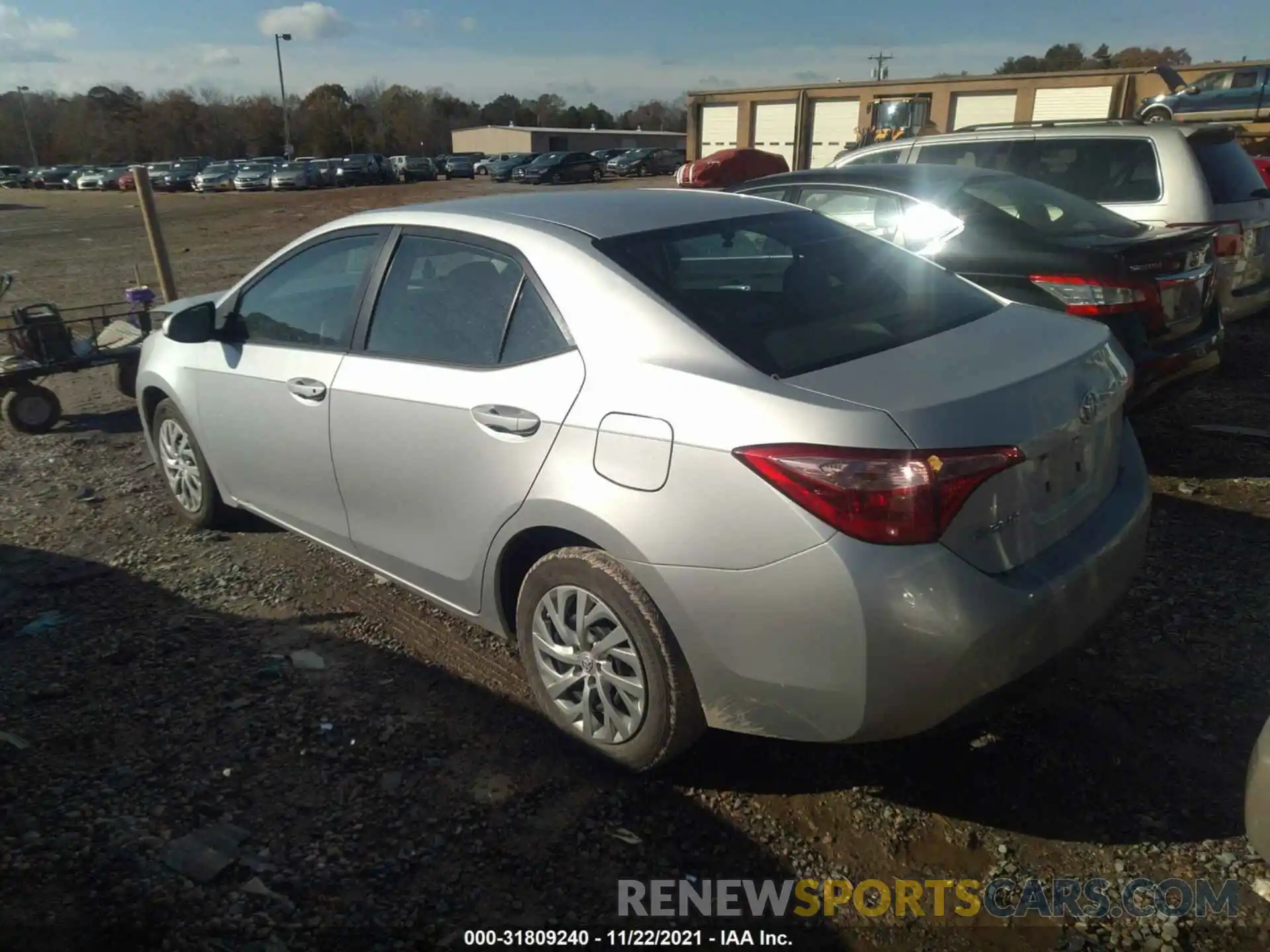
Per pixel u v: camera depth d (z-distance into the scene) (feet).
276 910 8.13
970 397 8.14
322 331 12.60
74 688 11.39
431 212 11.75
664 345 9.05
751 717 8.70
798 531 7.89
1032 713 10.63
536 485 9.57
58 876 8.42
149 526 16.43
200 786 9.63
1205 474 17.33
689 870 8.66
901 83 117.08
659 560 8.61
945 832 9.03
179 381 14.83
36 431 22.06
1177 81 73.00
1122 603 9.45
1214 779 9.53
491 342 10.41
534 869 8.64
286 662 11.94
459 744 10.31
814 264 10.84
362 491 11.89
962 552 7.91
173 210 110.52
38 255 64.34
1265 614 12.42
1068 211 19.02
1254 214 22.76
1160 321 16.10
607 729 9.69
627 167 158.61
